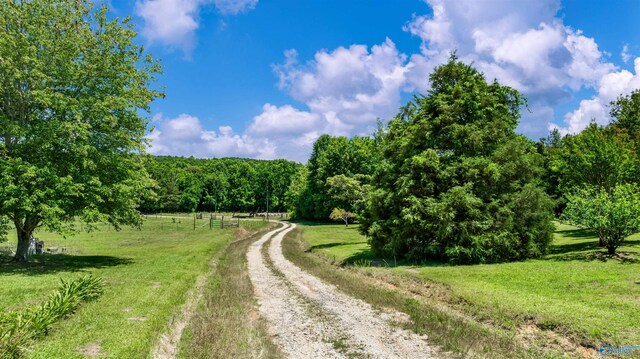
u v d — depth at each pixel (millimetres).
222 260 24922
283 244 36438
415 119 23844
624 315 9680
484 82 23859
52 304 9633
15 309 10570
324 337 9961
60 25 20203
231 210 115625
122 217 22797
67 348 7574
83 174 19484
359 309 12680
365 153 68125
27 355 7043
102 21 21938
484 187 21172
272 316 11938
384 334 10164
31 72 18312
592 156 24641
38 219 21141
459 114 22969
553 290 12539
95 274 16812
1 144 17672
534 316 10227
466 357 8430
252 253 29375
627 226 17844
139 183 22281
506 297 11961
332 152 69938
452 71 23547
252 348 8789
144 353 7539
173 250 29516
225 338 9227
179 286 14352
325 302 13688
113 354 7359
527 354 8367
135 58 22625
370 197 23906
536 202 20781
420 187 21578
